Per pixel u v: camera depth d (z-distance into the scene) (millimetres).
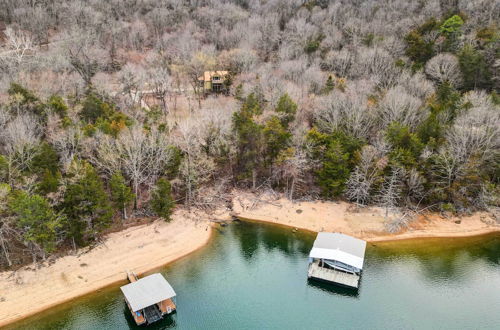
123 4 150375
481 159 73875
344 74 112062
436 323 54344
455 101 85438
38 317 53750
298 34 128750
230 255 67312
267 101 93875
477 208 77375
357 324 54438
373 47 112562
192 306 56812
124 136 69875
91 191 62125
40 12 133125
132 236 68938
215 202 80375
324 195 81125
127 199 67688
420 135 78688
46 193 62156
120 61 118062
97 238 67188
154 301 53125
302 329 53438
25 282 57938
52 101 79812
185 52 119938
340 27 133875
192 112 100000
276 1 154500
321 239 66062
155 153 73562
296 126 83812
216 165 82812
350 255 62062
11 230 62375
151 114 87188
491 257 66750
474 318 55094
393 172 72562
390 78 100750
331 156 75125
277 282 61781
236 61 115750
